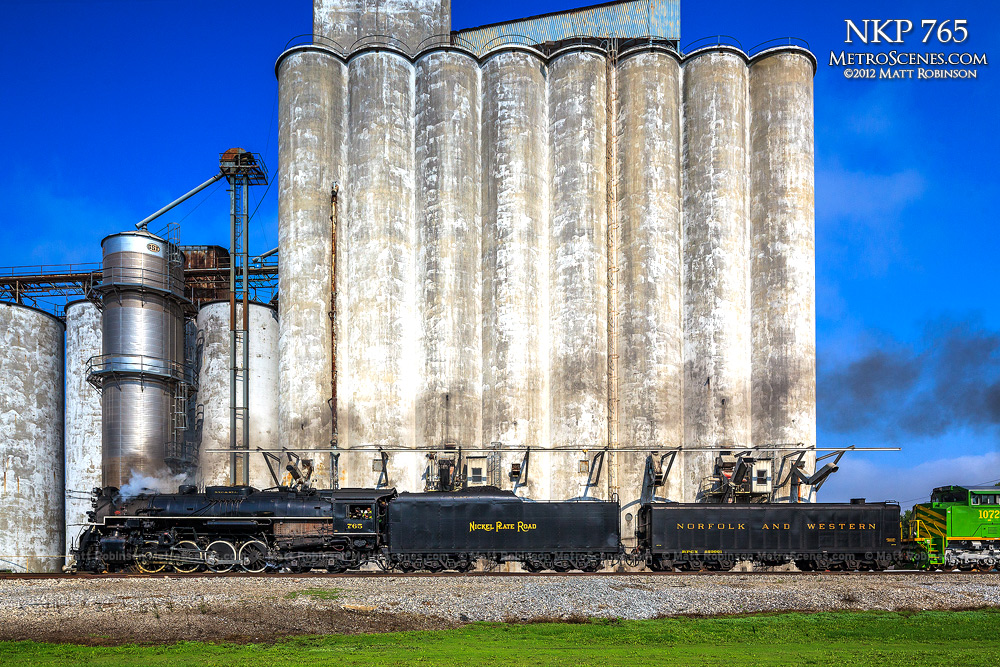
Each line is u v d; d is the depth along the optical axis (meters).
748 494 39.94
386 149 45.00
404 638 19.56
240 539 28.50
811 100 46.00
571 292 44.12
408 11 50.38
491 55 46.59
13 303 47.19
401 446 42.66
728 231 44.53
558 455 42.94
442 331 43.69
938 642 19.77
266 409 47.22
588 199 44.88
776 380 43.12
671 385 43.38
